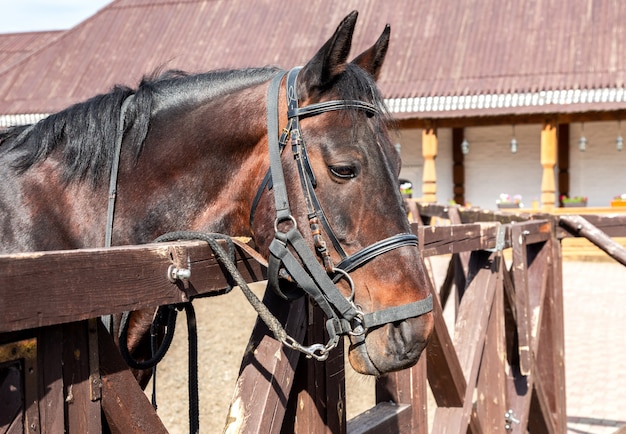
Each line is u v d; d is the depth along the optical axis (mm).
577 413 6387
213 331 8820
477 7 21797
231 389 6680
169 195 2316
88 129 2373
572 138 21156
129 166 2365
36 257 1327
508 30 20781
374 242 1969
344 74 2096
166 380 6934
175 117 2355
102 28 24531
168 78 2510
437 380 3209
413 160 21734
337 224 1986
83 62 23406
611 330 9938
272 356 2090
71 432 1487
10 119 21969
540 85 18828
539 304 4426
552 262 4680
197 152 2291
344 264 1974
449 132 22125
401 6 22531
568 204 20250
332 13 23031
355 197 1985
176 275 1703
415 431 2994
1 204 2377
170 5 24859
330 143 2012
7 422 1453
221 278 1950
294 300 2209
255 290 11305
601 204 21031
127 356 2064
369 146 2014
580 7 20859
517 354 4188
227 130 2250
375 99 2102
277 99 2164
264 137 2193
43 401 1426
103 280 1482
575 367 7941
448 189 22234
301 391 2281
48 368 1434
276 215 2045
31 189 2377
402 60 20641
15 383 1479
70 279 1399
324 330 2408
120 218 2348
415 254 1986
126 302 1549
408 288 1935
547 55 19656
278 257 2008
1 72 23656
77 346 1494
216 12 24125
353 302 1977
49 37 30281
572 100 18344
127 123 2373
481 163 21953
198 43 23078
